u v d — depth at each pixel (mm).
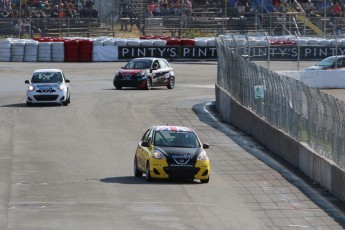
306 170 58531
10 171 57562
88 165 60688
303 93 61250
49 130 77000
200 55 146125
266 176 57969
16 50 143375
